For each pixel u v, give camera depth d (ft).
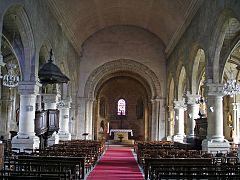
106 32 124.47
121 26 124.77
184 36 90.84
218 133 64.95
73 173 36.99
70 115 115.44
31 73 64.44
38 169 38.93
